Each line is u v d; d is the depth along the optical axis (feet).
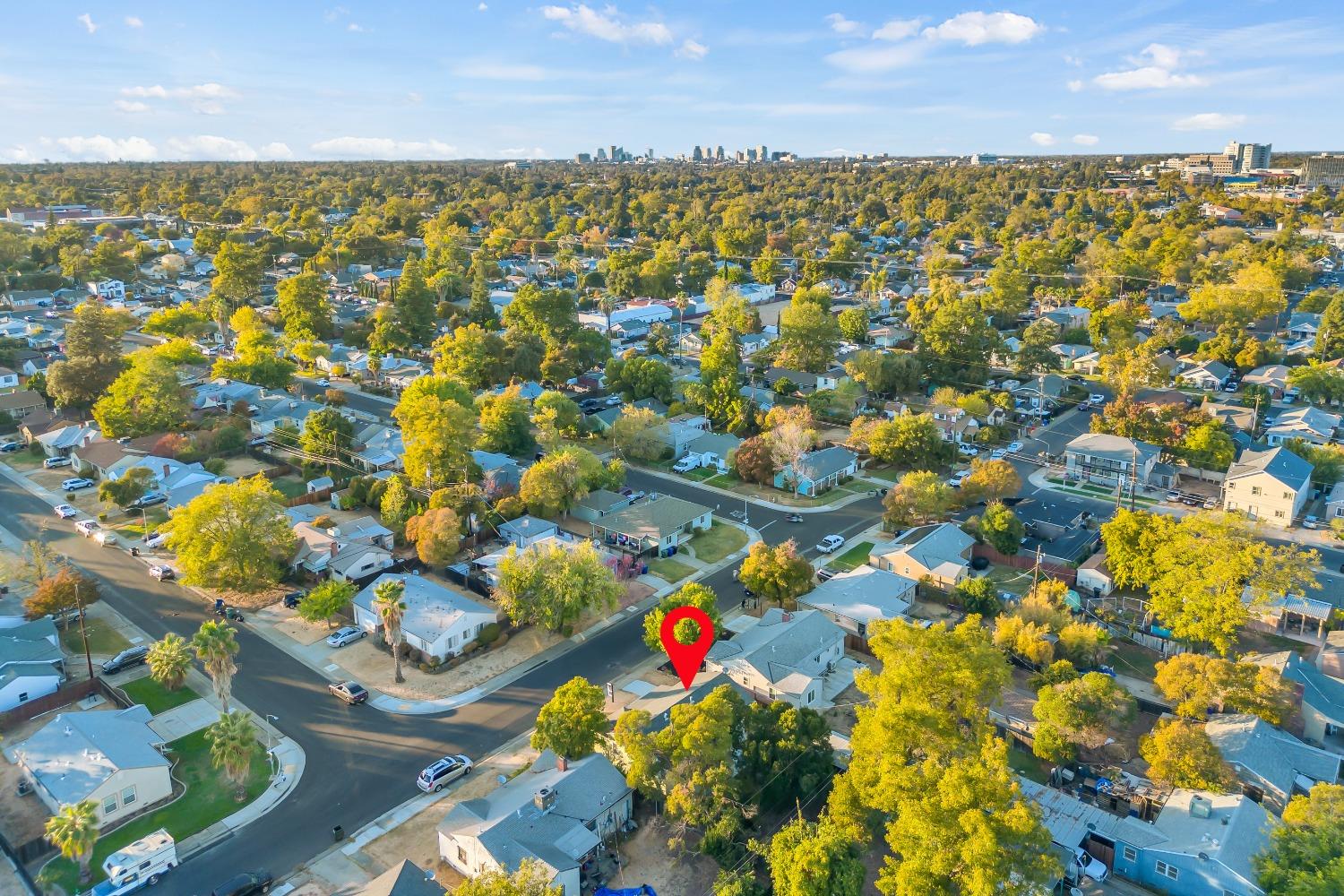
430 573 279.28
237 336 545.03
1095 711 180.34
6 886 156.87
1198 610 212.43
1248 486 306.35
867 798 149.69
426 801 178.70
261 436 408.46
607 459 381.81
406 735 200.23
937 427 374.63
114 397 393.09
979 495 311.47
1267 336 552.00
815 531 307.99
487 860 149.38
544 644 238.27
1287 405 430.20
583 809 164.04
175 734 200.44
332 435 364.99
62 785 171.83
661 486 353.72
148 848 158.61
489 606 252.62
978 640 167.02
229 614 253.44
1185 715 188.96
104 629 245.04
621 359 509.35
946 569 258.57
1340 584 243.60
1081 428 409.28
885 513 317.83
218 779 185.98
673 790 162.71
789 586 242.37
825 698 212.84
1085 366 505.25
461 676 223.30
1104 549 286.05
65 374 414.00
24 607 249.75
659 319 649.61
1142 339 548.72
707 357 441.27
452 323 594.24
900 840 135.54
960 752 152.05
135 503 324.60
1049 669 202.28
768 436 349.61
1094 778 181.16
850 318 565.94
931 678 159.63
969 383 463.01
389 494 308.40
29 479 357.61
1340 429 388.37
